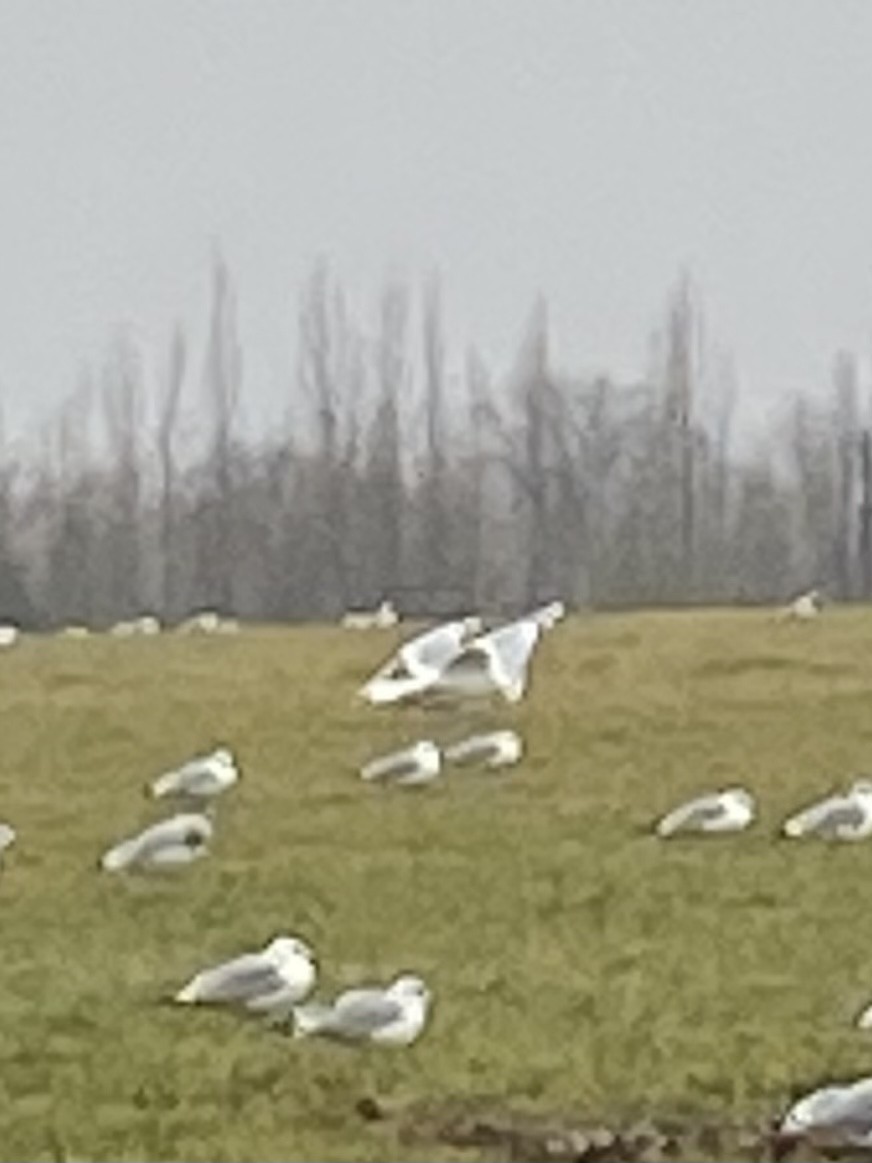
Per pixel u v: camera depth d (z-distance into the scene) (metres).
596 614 66.31
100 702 52.19
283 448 114.44
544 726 47.00
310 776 42.44
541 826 37.06
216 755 41.47
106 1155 20.38
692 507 115.75
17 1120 21.30
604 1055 23.22
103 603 115.00
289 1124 21.23
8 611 114.56
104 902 32.03
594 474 115.62
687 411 115.94
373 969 27.31
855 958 27.48
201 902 31.73
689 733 46.12
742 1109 21.50
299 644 60.47
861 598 114.75
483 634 43.28
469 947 28.52
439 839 36.06
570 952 28.09
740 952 27.91
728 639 57.38
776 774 41.97
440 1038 23.89
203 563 114.62
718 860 34.06
